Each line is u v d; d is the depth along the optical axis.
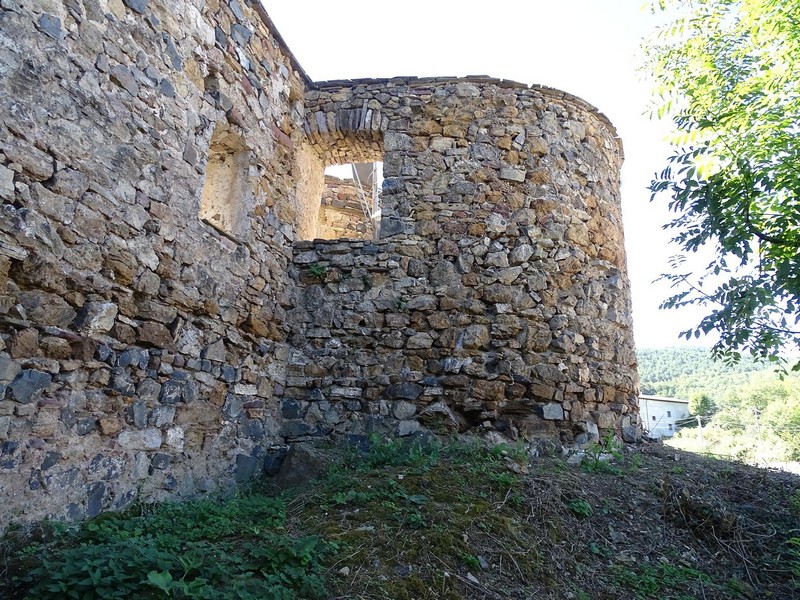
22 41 2.81
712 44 5.30
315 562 2.70
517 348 5.40
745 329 3.24
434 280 5.55
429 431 5.06
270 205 5.33
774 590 3.23
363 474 4.09
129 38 3.55
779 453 12.29
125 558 2.40
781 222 3.43
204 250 4.23
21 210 2.76
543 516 3.58
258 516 3.49
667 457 5.40
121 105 3.45
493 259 5.62
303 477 4.51
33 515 2.77
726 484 4.49
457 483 3.81
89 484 3.12
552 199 5.92
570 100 6.39
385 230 5.71
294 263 5.73
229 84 4.69
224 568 2.50
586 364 5.65
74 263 3.06
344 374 5.38
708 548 3.60
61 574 2.22
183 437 3.95
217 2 4.57
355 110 6.09
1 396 2.66
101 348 3.24
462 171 5.85
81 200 3.12
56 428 2.94
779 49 4.74
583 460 4.80
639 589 3.09
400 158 5.89
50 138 2.93
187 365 4.01
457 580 2.82
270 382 5.16
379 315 5.49
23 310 2.78
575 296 5.77
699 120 4.09
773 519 3.94
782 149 3.61
